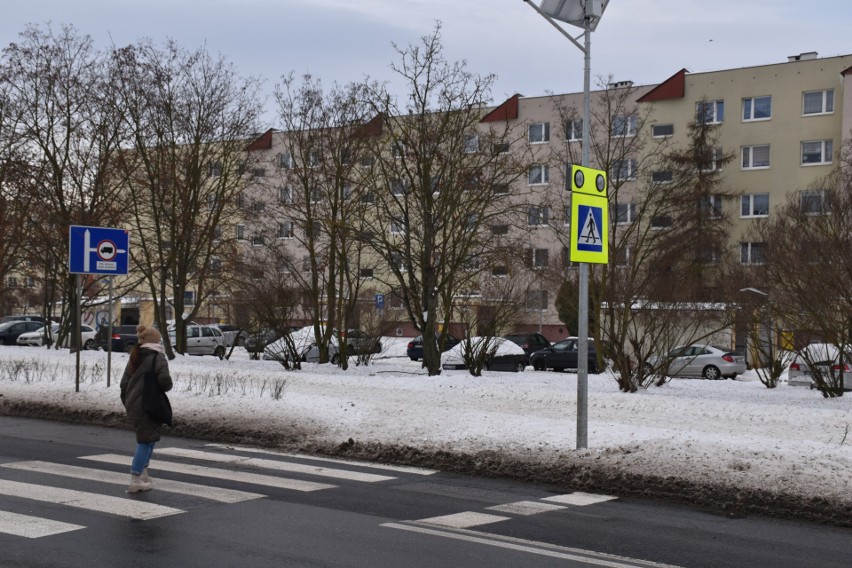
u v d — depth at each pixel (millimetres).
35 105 31031
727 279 24281
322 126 27703
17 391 18438
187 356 30328
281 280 27703
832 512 8734
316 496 9320
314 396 17375
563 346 36062
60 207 31375
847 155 30750
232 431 13992
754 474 9859
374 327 29812
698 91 51750
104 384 19234
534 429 13484
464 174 24469
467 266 26109
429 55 24609
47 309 37781
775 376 23922
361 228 25812
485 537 7574
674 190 35625
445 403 17719
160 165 29781
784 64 50156
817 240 19266
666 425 14945
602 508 9070
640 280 23281
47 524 7742
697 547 7457
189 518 8078
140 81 29078
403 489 9891
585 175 11578
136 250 38625
